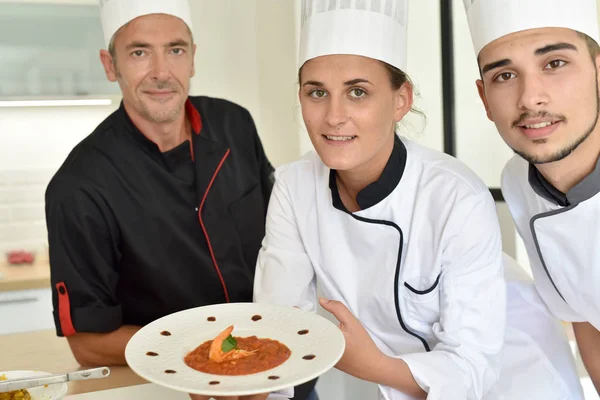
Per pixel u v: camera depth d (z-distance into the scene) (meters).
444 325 1.18
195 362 0.99
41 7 2.94
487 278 1.18
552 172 1.17
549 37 1.05
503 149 2.93
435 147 3.08
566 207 1.21
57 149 3.15
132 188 1.66
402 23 1.22
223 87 3.22
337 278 1.32
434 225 1.21
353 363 1.10
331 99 1.15
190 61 1.68
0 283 2.68
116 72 1.67
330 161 1.17
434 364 1.12
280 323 1.12
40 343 1.65
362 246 1.29
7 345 1.64
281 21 2.96
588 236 1.23
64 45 3.00
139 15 1.56
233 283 1.80
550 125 1.06
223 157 1.84
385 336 1.32
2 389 1.02
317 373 0.91
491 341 1.17
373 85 1.16
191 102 1.91
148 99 1.62
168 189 1.71
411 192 1.25
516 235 2.96
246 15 3.18
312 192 1.37
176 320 1.13
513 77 1.10
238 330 1.10
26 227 3.15
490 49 1.10
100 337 1.57
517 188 1.38
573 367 1.49
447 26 2.99
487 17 1.10
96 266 1.60
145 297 1.72
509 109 1.10
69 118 3.14
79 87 3.04
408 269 1.24
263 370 0.96
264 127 3.19
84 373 1.06
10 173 3.10
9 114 3.07
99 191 1.60
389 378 1.10
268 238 1.44
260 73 3.18
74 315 1.55
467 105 3.02
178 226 1.72
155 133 1.70
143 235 1.66
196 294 1.76
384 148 1.23
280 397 1.23
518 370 1.41
